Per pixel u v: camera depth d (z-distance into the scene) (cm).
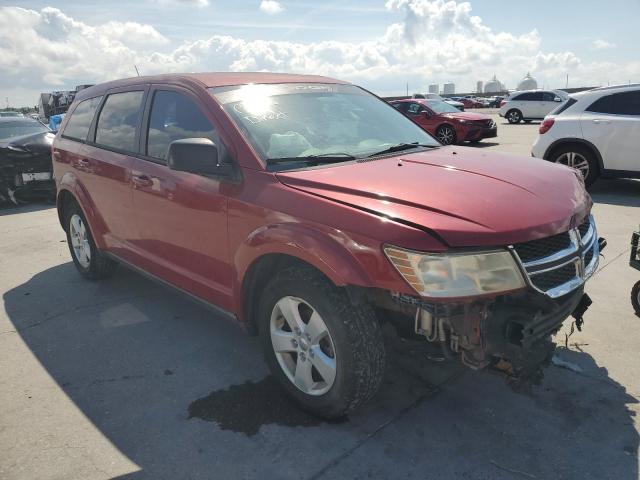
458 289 234
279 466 259
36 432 290
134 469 260
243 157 310
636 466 250
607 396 303
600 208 735
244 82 368
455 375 330
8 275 554
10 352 384
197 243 344
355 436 278
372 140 365
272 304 297
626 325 386
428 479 247
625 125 794
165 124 376
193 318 431
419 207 250
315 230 264
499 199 260
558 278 263
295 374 297
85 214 473
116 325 421
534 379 268
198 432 286
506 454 262
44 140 938
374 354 264
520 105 2631
